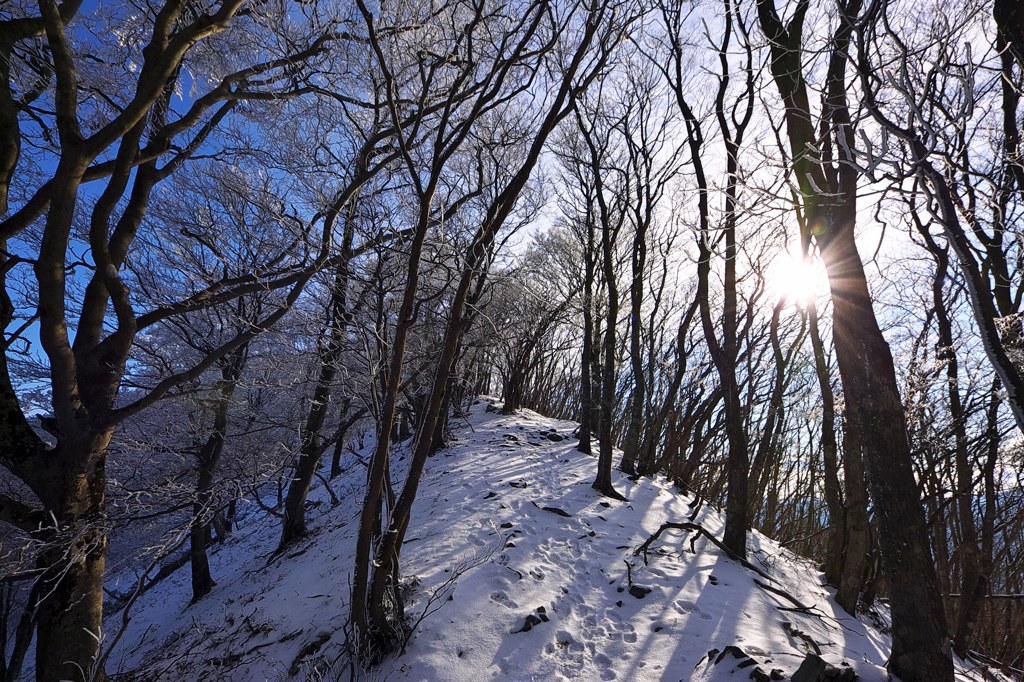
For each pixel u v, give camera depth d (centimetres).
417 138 683
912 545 359
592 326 1430
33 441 462
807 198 423
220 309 805
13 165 470
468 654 486
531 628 526
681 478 1204
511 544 704
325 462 2647
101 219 468
